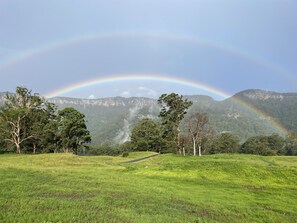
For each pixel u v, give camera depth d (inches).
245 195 866.8
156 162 1861.5
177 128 3432.6
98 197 661.3
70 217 490.3
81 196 663.1
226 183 1048.2
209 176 1155.9
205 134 3329.2
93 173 1088.2
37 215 488.7
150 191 799.1
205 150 4158.5
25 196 622.8
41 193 661.9
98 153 5462.6
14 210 512.7
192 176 1154.7
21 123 3026.6
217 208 690.8
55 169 1144.8
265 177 1150.3
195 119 3132.4
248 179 1123.9
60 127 3334.2
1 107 2962.6
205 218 590.2
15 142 2901.1
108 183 856.3
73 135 3442.4
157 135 4301.2
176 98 3435.0
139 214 554.9
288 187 1021.2
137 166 1478.8
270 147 5123.0
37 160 1641.2
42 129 3149.6
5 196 607.8
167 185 937.5
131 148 4554.6
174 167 1305.4
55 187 730.8
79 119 3486.7
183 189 894.4
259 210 706.2
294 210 731.4
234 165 1296.8
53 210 528.1
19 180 783.1
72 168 1311.5
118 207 594.2
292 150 4933.6
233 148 4820.4
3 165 1162.0
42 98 3265.3
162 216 554.3
